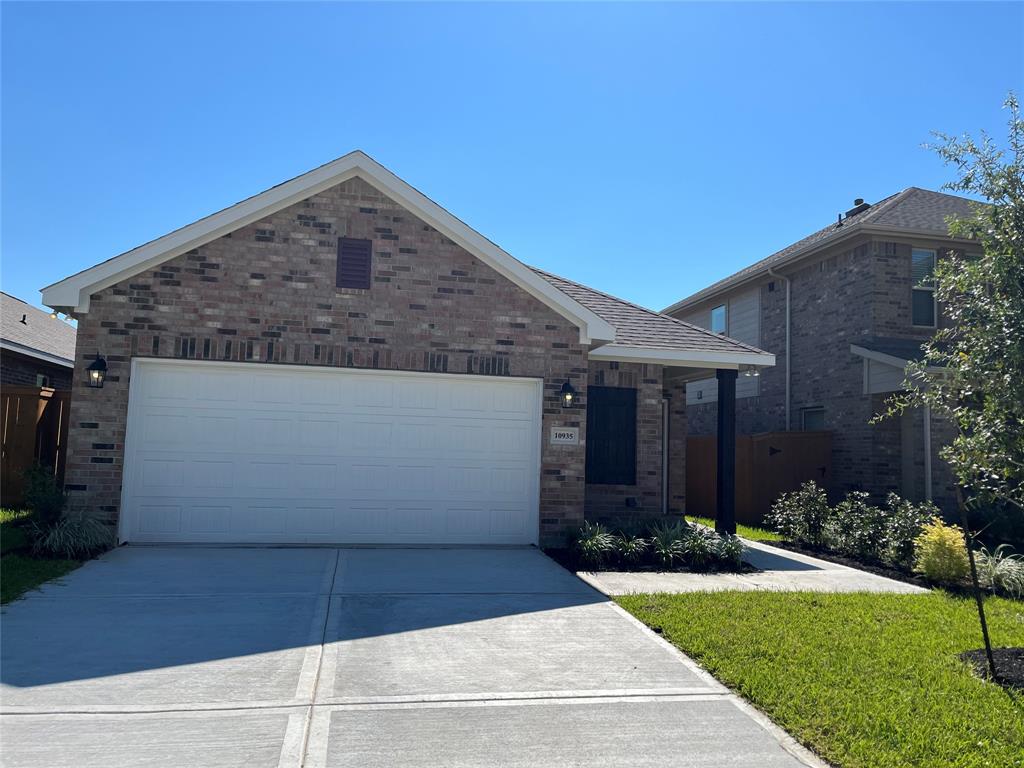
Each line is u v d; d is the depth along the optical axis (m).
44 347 17.30
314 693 4.92
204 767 3.88
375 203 10.30
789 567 10.27
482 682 5.21
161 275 9.78
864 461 15.20
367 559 9.33
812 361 17.09
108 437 9.57
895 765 4.07
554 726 4.52
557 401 10.72
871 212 17.33
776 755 4.20
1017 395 5.64
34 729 4.27
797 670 5.51
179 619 6.52
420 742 4.24
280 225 10.06
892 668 5.62
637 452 12.35
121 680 5.06
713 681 5.35
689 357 11.91
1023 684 5.33
